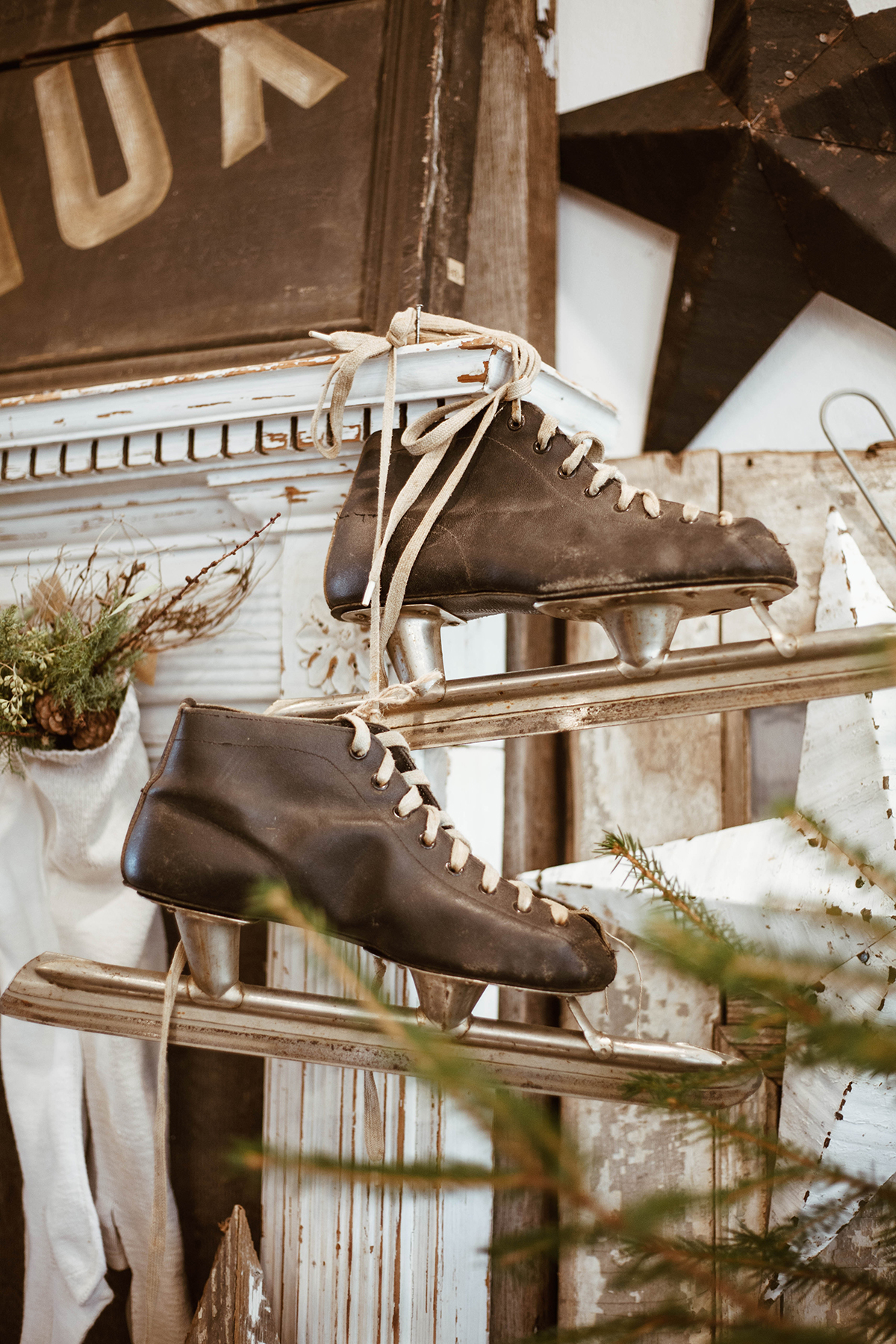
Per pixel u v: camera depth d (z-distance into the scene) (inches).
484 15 35.6
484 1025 23.2
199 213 35.0
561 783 34.5
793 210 31.9
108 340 34.8
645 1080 19.3
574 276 37.6
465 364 25.1
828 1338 12.6
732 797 31.8
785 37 32.4
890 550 31.6
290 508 30.8
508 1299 30.8
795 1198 25.7
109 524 33.8
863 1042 13.0
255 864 21.3
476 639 31.2
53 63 39.7
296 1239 28.9
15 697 27.9
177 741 22.2
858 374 34.0
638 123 34.4
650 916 22.0
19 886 33.4
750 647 22.2
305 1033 23.7
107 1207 33.1
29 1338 32.1
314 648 30.7
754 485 33.1
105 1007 24.4
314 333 24.8
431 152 32.2
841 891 25.4
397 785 22.2
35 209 38.1
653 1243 14.7
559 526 22.7
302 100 34.8
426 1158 27.9
